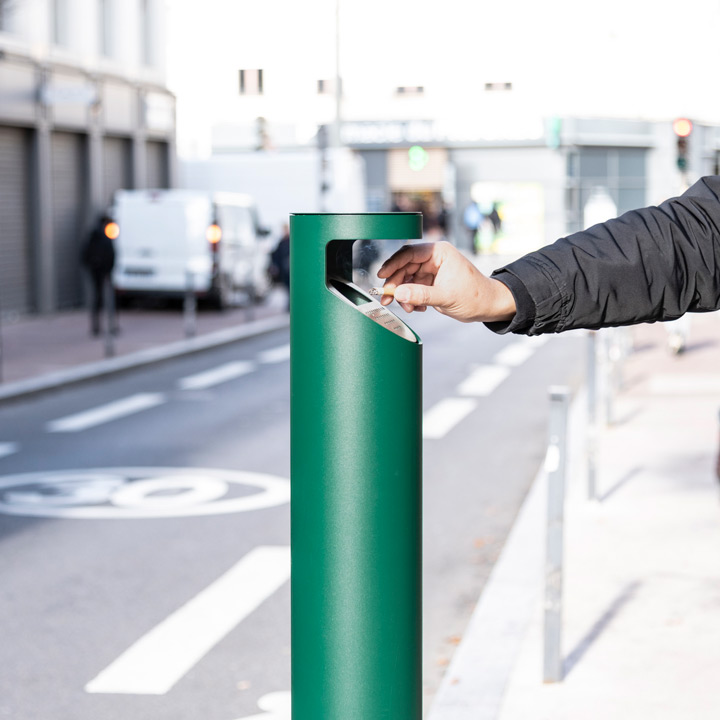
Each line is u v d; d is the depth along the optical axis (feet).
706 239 5.95
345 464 6.68
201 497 29.53
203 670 17.75
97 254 70.85
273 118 152.56
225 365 60.59
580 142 163.53
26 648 18.71
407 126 169.07
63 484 31.32
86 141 91.20
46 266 85.40
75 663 18.04
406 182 174.70
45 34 83.20
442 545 24.76
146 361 58.90
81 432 40.01
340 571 6.77
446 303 5.86
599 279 5.85
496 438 37.35
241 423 41.45
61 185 88.53
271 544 24.89
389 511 6.73
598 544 22.61
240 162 125.59
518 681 15.65
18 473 32.99
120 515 27.61
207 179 126.41
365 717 6.91
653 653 16.56
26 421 42.65
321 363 6.64
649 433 35.50
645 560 21.39
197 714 16.12
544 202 172.24
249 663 18.03
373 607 6.81
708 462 30.78
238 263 93.40
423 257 6.03
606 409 36.63
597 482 26.53
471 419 41.14
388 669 6.88
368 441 6.66
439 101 166.71
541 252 5.99
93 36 90.79
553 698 15.01
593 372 26.25
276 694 16.78
